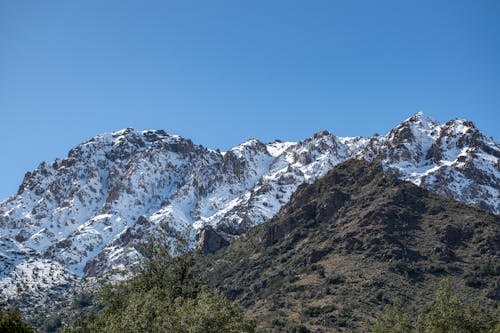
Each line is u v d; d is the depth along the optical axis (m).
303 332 166.62
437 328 94.75
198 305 78.38
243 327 85.00
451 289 100.56
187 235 99.75
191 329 73.25
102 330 81.56
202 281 95.31
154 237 97.56
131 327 75.69
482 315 98.00
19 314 77.38
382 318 112.25
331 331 166.25
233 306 89.81
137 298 81.94
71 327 96.06
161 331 74.00
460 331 94.31
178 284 94.44
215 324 75.06
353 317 174.00
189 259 96.00
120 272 97.69
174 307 80.38
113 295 94.69
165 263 95.19
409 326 105.12
